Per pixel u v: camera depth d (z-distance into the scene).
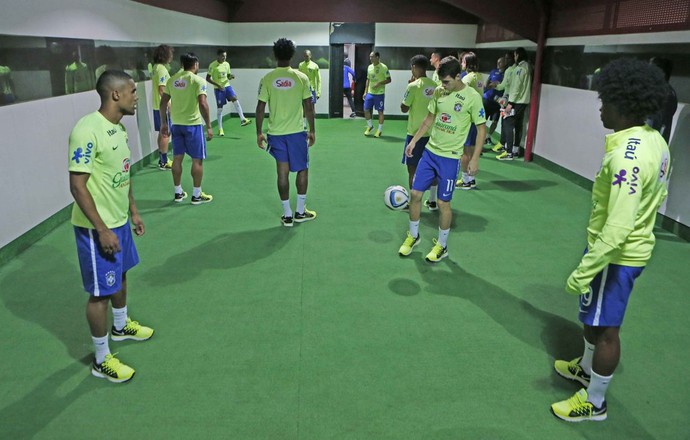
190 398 2.39
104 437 2.14
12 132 3.97
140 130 7.02
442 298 3.42
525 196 5.92
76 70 5.12
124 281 2.74
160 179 6.46
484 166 7.54
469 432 2.21
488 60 10.84
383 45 12.25
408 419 2.27
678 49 4.65
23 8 4.16
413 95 4.80
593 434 2.21
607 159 1.93
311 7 12.07
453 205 5.52
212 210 5.22
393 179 6.58
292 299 3.37
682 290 3.59
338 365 2.66
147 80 7.24
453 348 2.84
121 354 2.73
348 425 2.23
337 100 12.76
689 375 2.63
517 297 3.45
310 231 4.65
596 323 2.06
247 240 4.40
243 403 2.36
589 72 6.21
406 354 2.77
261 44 12.30
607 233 1.83
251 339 2.89
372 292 3.48
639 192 1.81
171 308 3.22
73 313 3.15
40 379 2.51
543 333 3.01
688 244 4.48
